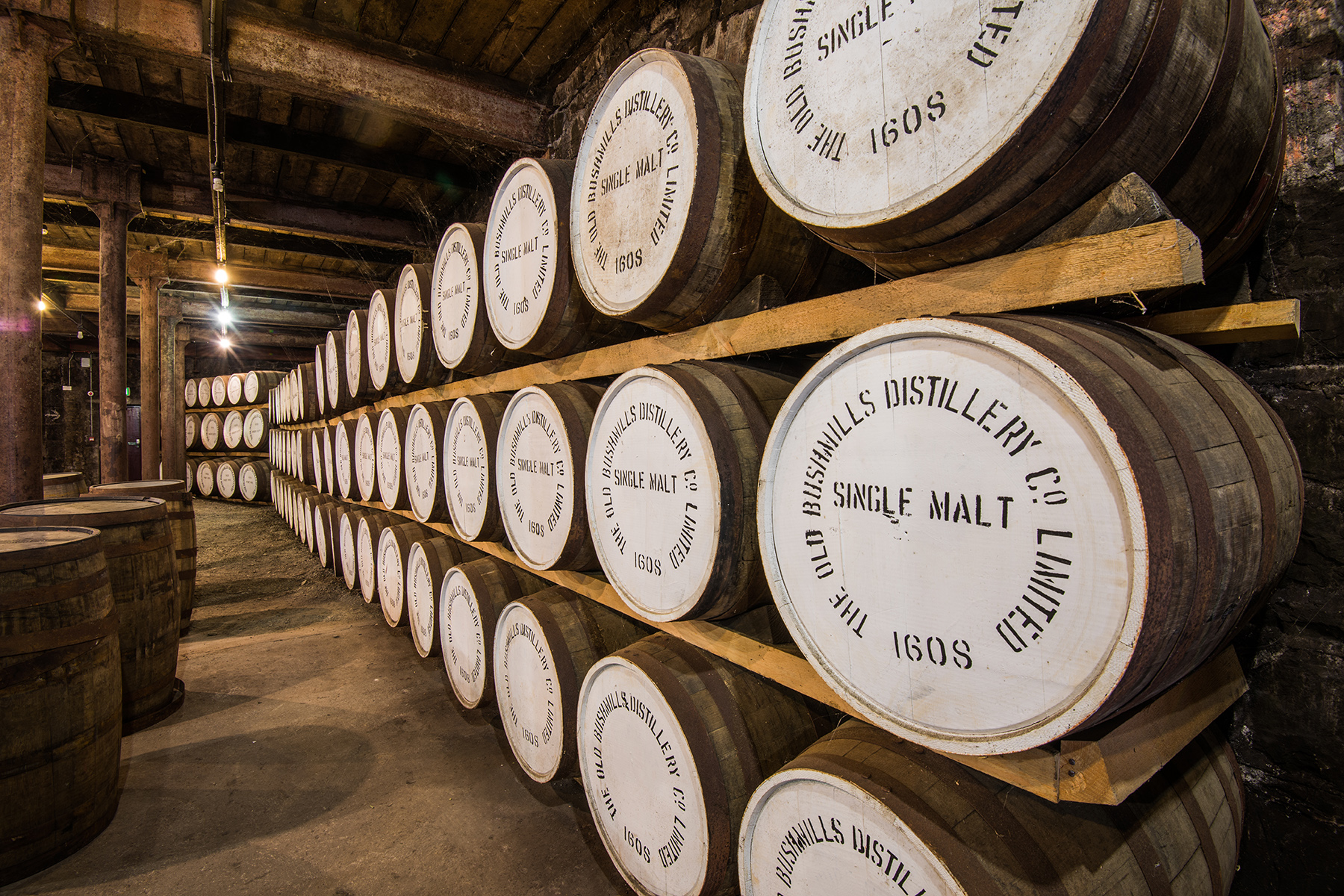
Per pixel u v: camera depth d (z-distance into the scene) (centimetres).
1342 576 135
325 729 332
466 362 315
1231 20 100
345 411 632
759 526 136
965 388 98
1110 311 125
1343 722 135
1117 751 97
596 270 207
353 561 598
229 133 524
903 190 107
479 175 635
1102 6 82
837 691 121
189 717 347
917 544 106
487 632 307
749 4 284
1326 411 136
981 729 98
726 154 162
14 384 335
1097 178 96
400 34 413
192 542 507
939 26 102
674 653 186
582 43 423
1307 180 138
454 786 278
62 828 231
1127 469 79
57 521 311
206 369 1970
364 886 218
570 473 227
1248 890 150
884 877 114
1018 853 104
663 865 182
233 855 234
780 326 156
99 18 329
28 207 332
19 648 222
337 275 1073
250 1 364
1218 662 138
